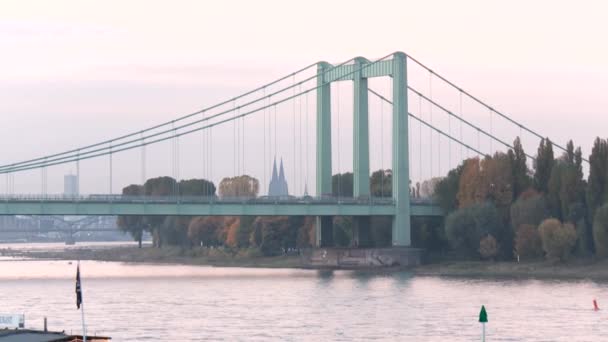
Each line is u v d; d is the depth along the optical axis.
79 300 111.06
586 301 186.00
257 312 175.50
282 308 181.50
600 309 174.12
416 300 191.88
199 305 187.38
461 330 151.50
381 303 187.62
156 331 152.62
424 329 152.88
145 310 179.12
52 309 180.88
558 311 171.62
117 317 169.12
